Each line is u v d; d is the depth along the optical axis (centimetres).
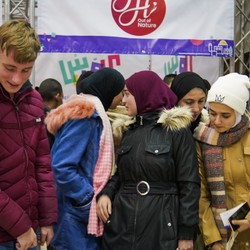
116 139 256
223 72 500
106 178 247
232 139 247
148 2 424
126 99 249
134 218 230
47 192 212
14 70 186
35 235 199
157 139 235
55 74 491
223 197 246
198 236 253
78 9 418
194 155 235
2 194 188
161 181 232
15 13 460
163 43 428
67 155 244
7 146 193
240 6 515
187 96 267
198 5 432
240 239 252
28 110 203
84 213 244
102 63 502
